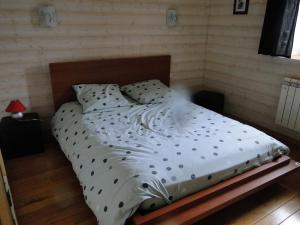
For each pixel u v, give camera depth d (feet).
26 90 9.70
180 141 7.10
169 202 5.57
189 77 13.74
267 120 11.44
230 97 12.95
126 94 11.12
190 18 12.55
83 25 10.03
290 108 9.96
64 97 10.29
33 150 9.14
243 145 7.07
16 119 8.89
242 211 6.66
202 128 8.07
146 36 11.64
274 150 7.41
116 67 11.05
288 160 7.54
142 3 11.00
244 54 11.71
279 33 9.69
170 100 10.55
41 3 9.05
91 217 6.37
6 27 8.73
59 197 7.03
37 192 7.21
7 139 8.58
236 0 11.48
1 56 8.91
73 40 10.02
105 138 7.22
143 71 11.83
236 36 11.88
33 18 9.06
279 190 7.49
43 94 10.07
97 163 6.36
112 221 5.10
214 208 5.77
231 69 12.53
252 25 11.04
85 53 10.44
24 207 6.63
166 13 11.78
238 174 6.67
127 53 11.42
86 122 8.32
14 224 3.22
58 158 8.95
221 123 8.52
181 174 5.80
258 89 11.48
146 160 6.04
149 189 5.30
